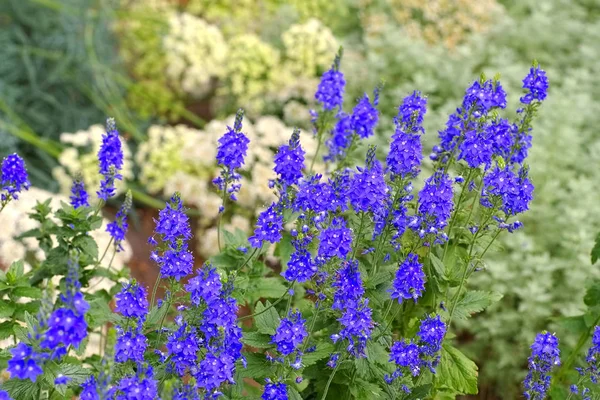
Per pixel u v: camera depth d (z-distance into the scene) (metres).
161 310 0.78
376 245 0.84
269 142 1.20
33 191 1.08
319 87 0.94
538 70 0.85
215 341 0.72
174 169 1.27
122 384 0.67
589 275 1.07
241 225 1.20
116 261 1.02
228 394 0.77
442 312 0.84
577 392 0.80
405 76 1.40
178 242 0.75
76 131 1.43
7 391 0.72
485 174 0.84
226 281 0.75
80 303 0.65
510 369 1.06
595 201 1.14
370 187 0.76
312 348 0.77
